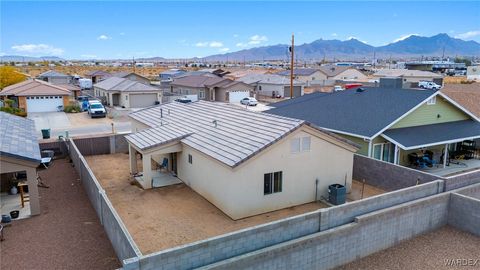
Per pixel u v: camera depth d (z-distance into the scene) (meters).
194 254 9.06
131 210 15.43
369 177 19.20
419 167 21.98
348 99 26.56
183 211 15.38
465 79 86.69
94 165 22.73
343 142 17.19
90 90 70.06
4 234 12.96
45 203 16.06
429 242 12.88
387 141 21.27
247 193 14.77
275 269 9.91
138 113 26.55
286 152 15.62
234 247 9.66
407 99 23.09
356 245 11.53
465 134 22.56
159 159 22.25
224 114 20.62
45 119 40.50
